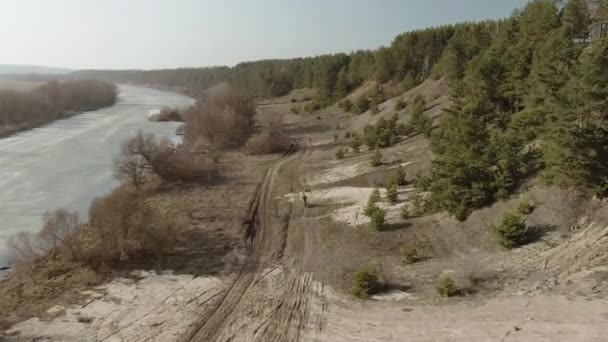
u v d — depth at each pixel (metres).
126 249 29.67
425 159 41.62
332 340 19.48
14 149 69.69
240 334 20.92
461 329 18.39
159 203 42.31
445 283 21.28
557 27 45.34
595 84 24.05
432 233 28.14
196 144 67.94
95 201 35.78
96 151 68.31
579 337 16.14
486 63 43.06
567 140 23.42
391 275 24.41
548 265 21.30
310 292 24.31
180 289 25.75
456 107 42.12
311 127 81.12
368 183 41.53
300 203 39.78
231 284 26.09
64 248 30.23
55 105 113.38
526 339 16.73
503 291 20.45
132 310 23.61
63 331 21.80
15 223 38.28
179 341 20.70
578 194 24.30
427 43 93.81
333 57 134.38
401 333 19.00
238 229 34.88
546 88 32.47
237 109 76.75
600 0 52.94
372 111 73.19
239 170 54.12
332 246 29.92
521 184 27.52
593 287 18.81
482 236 25.70
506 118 38.81
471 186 28.20
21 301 24.92
